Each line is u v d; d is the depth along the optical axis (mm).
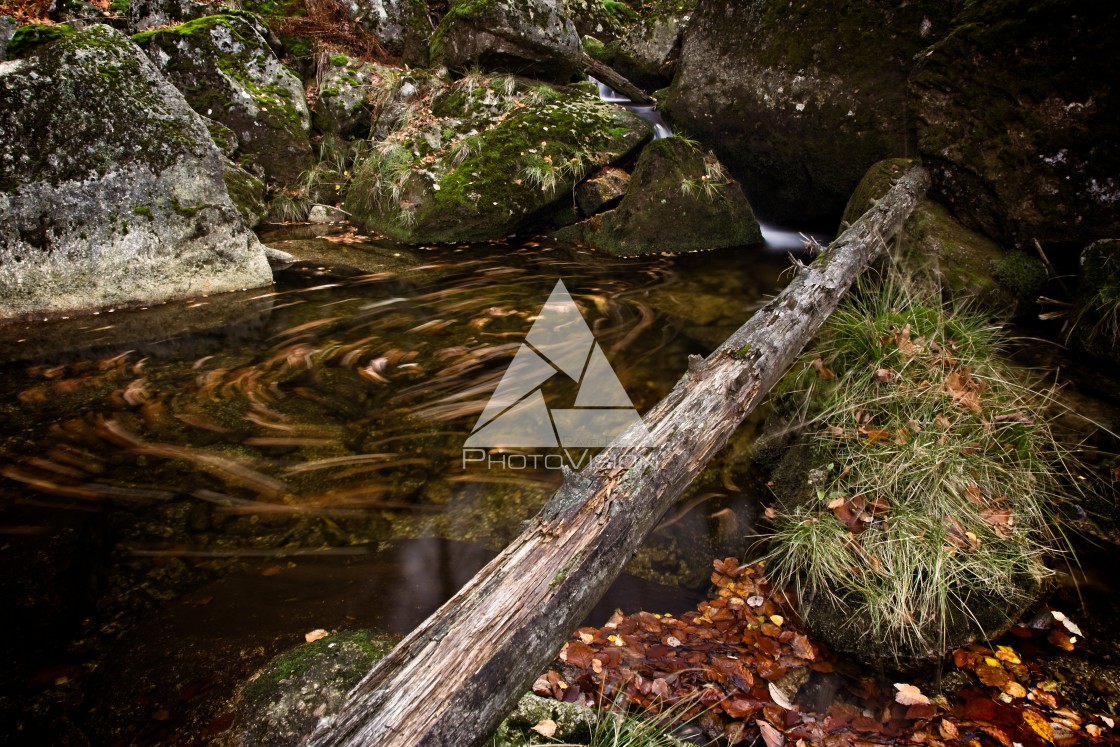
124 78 4988
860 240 3877
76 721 1880
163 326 4820
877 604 2201
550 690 1965
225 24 7430
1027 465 2777
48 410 3605
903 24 5098
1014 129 4191
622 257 6543
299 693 1823
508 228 7105
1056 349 3697
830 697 2064
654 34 9445
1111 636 2242
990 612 2240
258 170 7527
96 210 4883
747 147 6582
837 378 3180
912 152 5027
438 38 8438
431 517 2846
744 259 6285
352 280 5918
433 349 4520
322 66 8523
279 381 4020
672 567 2662
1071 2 3803
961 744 1851
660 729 1822
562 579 1524
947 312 3678
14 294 4652
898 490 2549
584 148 7355
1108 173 3826
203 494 2943
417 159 7309
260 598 2379
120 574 2475
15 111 4555
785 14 5969
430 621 1387
